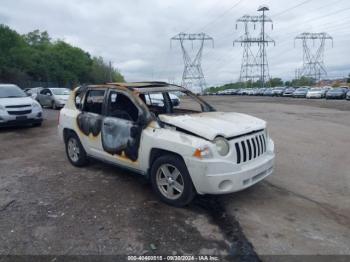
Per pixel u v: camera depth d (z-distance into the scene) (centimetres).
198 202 453
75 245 338
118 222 390
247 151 422
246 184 415
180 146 407
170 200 439
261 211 425
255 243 345
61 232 365
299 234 364
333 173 598
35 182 539
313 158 715
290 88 5231
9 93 1179
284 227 381
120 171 603
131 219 399
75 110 621
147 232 366
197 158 391
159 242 345
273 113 1883
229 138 407
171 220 397
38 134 1041
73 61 8231
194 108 609
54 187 514
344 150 800
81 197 471
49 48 8200
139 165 478
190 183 414
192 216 409
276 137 995
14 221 393
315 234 364
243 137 424
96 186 519
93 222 390
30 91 2488
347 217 409
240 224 388
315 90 4212
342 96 3653
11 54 5588
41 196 475
